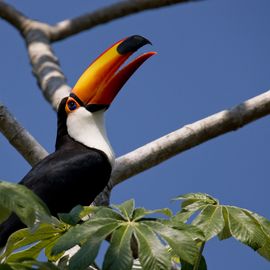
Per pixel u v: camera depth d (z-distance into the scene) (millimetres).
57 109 14438
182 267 8930
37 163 12922
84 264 7926
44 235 9430
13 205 7738
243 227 8875
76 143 13258
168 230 8227
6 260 9445
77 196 12664
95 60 13672
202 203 9258
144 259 7945
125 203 8617
